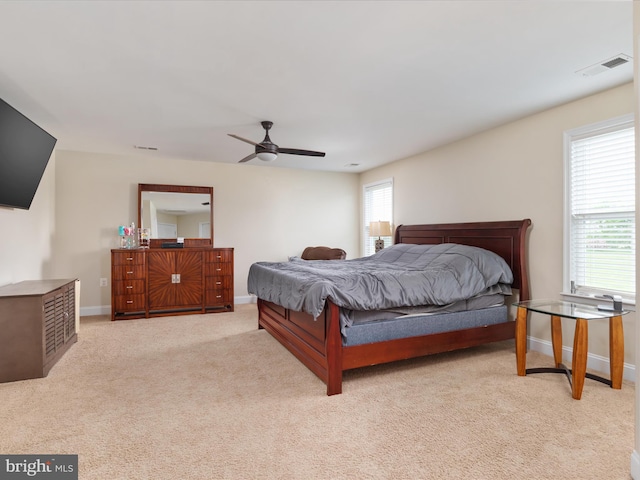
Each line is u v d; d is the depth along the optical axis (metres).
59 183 4.87
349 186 6.66
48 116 3.50
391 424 2.09
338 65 2.47
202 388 2.61
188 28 2.01
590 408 2.29
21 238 3.70
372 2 1.78
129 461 1.74
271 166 6.09
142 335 4.04
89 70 2.53
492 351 3.51
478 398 2.44
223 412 2.24
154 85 2.78
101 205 5.09
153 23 1.96
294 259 5.27
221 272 5.30
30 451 1.82
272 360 3.22
